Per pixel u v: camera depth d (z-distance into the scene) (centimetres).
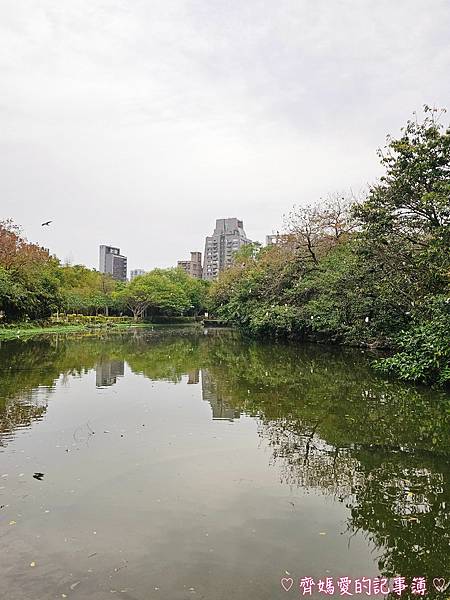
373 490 589
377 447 758
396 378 1388
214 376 1513
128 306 6347
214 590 381
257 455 716
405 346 1362
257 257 4344
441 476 637
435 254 1336
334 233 2830
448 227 1302
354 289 1956
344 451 738
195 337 3625
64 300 4566
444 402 1066
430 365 1213
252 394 1192
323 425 887
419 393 1169
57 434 817
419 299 1495
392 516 521
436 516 522
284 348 2533
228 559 427
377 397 1134
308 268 2788
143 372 1602
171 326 5981
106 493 568
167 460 688
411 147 1467
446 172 1417
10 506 529
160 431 841
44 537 462
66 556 429
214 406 1050
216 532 477
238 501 552
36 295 3944
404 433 834
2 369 1625
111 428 859
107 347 2598
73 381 1393
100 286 6681
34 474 626
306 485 602
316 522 504
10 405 1048
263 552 441
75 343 2833
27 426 870
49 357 2016
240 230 11062
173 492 574
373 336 1948
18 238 3847
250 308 3303
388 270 1702
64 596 371
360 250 1750
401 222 1611
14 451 722
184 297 6900
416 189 1505
